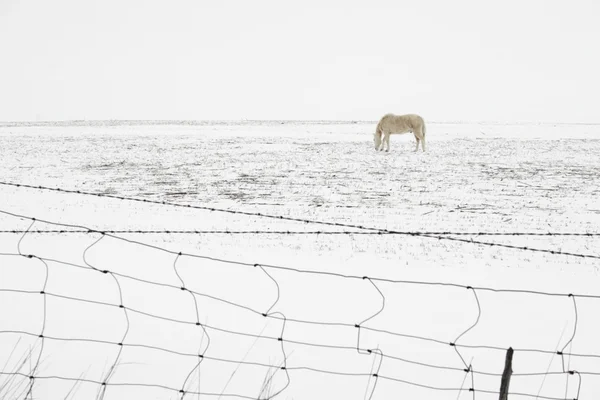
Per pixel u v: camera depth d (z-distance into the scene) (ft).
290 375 14.02
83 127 241.55
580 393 14.01
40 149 124.16
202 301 23.04
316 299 24.26
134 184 71.41
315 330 19.16
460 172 80.48
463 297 25.14
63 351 15.46
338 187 67.21
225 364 14.74
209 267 30.60
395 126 109.29
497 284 28.40
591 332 20.26
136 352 15.62
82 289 24.71
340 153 109.70
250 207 54.90
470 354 17.19
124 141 148.97
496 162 93.66
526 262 33.73
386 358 16.19
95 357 14.94
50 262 30.76
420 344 18.08
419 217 49.52
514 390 14.10
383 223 46.91
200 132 194.39
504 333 20.01
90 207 55.21
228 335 17.98
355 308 22.91
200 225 46.09
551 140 151.43
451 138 162.20
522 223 46.96
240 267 30.81
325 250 36.83
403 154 106.73
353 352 16.61
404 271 31.14
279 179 74.54
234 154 109.81
